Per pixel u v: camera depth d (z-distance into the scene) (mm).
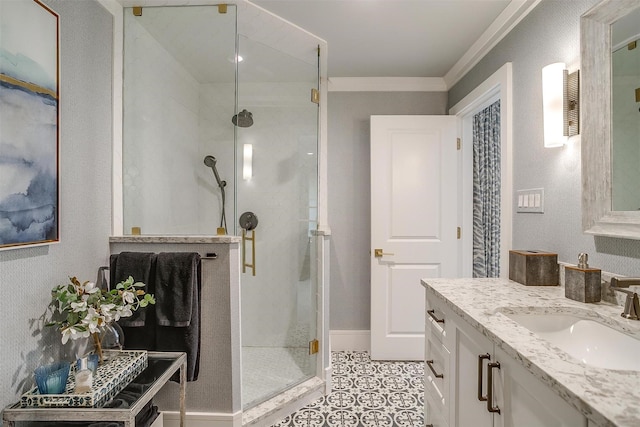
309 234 2383
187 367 1620
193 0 1818
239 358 1763
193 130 2105
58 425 1214
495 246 2848
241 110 2402
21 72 1128
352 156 2916
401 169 2719
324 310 2223
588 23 1342
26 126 1151
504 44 2027
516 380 868
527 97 1793
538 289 1445
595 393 633
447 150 2719
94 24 1592
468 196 2760
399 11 1925
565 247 1513
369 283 2916
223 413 1728
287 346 2428
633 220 1160
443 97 2900
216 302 1718
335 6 1886
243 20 2021
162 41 1974
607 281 1240
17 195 1119
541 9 1676
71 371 1299
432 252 2717
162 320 1602
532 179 1751
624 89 1220
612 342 1046
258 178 2424
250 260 2467
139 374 1371
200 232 2068
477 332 1087
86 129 1532
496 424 971
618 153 1242
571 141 1476
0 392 1094
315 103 2365
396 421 1883
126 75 1824
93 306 1335
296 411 1989
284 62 2355
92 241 1585
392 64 2607
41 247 1264
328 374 2205
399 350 2713
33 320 1227
